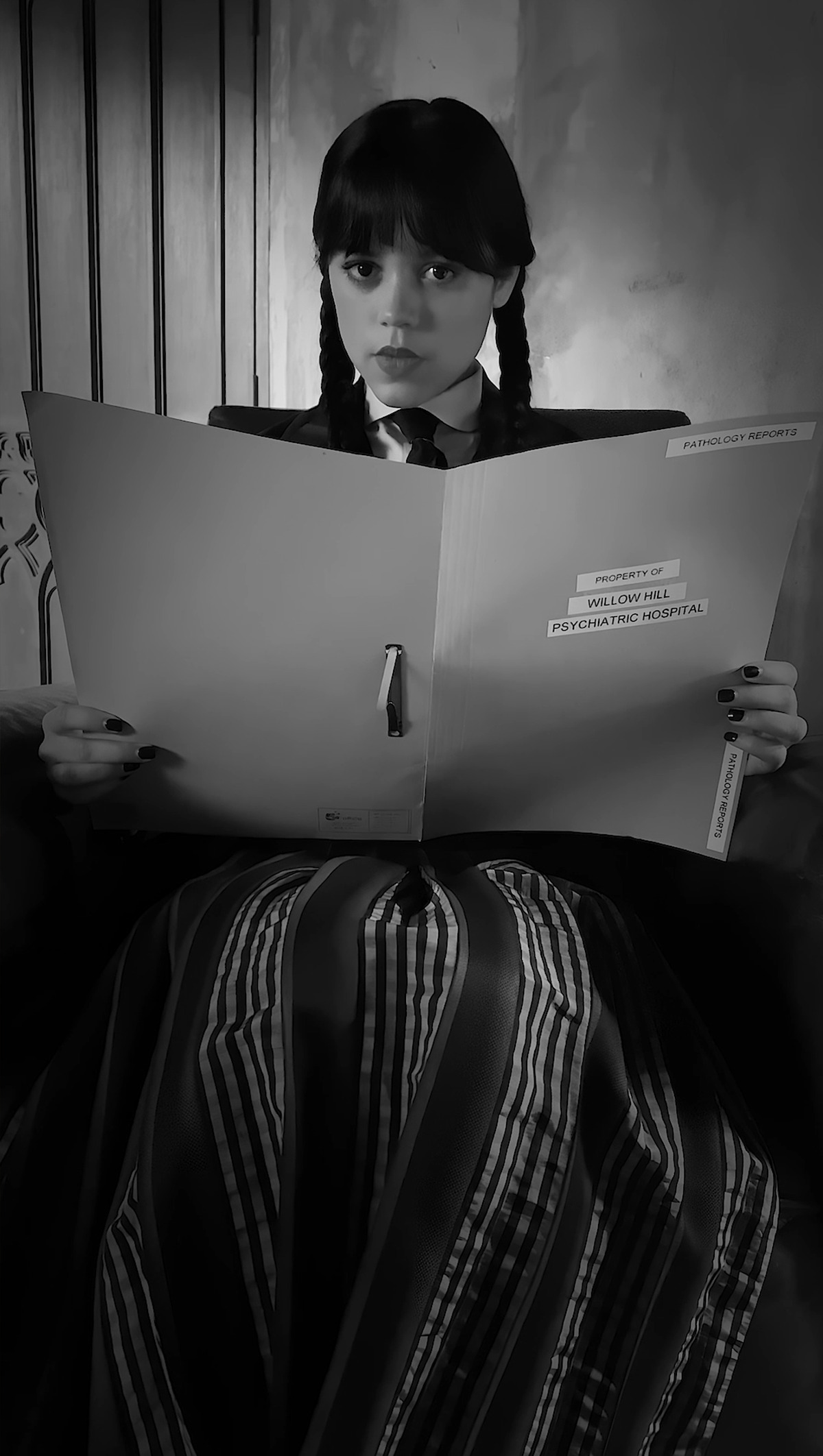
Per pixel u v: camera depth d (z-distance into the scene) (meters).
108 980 0.69
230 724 0.74
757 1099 0.71
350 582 0.69
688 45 1.93
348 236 0.98
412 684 0.72
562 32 2.03
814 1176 0.65
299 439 1.10
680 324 2.03
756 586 0.72
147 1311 0.56
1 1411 0.58
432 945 0.64
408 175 0.94
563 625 0.72
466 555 0.71
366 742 0.74
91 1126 0.64
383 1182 0.60
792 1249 0.63
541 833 0.94
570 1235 0.58
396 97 2.19
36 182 1.90
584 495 0.70
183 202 2.17
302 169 2.31
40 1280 0.60
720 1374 0.60
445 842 0.89
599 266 2.09
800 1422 0.62
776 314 1.95
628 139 2.01
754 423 0.70
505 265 1.03
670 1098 0.64
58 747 0.74
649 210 2.02
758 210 1.93
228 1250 0.57
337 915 0.66
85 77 1.95
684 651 0.73
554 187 2.10
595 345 2.12
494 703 0.74
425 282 0.99
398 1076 0.61
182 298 2.20
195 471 0.68
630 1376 0.57
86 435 0.68
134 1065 0.66
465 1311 0.56
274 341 2.42
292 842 0.85
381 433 1.09
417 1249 0.54
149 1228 0.56
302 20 2.25
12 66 1.83
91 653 0.73
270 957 0.64
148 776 0.76
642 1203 0.59
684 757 0.77
